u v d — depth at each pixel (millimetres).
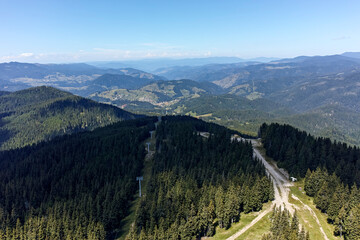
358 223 75000
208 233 86688
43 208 131750
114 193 121188
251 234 83250
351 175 111875
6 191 149250
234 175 112250
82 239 94500
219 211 88000
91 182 144500
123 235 96000
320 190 96625
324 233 82250
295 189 114375
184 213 88938
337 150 139125
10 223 122938
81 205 113250
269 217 90062
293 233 69688
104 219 101562
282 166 137625
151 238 81062
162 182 119188
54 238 100062
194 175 113375
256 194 94750
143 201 100125
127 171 147250
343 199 86812
